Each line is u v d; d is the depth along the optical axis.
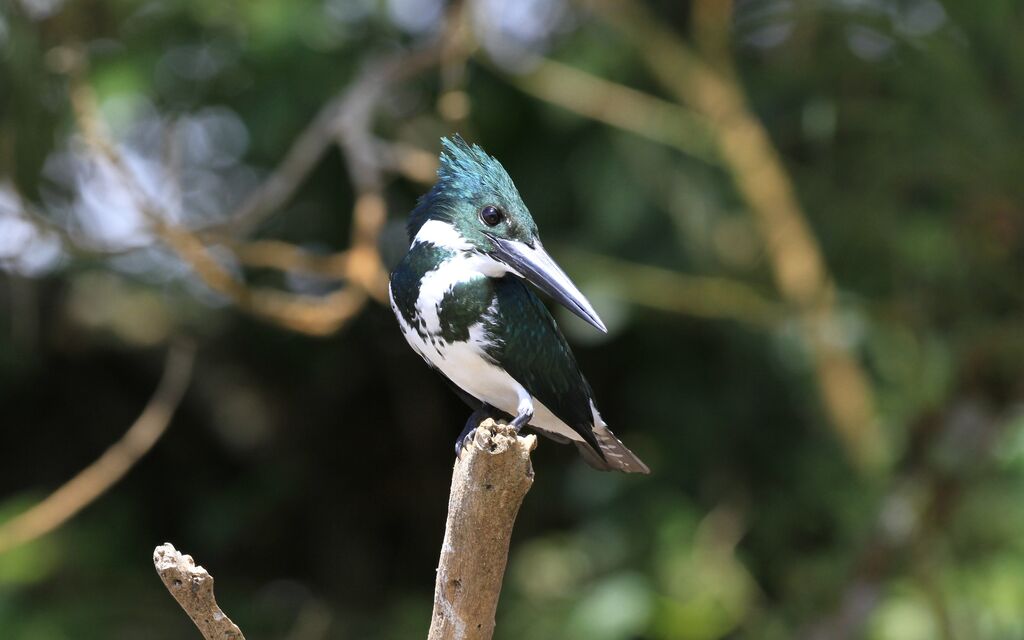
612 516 12.43
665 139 11.20
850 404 10.83
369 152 9.14
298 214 13.28
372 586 14.20
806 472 12.59
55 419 14.12
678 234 11.95
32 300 12.70
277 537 14.22
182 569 4.26
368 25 12.12
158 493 13.88
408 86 12.44
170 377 12.78
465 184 6.05
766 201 10.45
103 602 12.18
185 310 13.24
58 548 12.13
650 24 10.59
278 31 11.28
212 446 13.98
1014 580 11.48
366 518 14.39
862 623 10.70
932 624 11.35
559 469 13.45
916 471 10.70
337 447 14.30
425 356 6.13
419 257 5.97
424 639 12.38
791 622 11.75
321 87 11.80
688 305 11.27
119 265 12.73
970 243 10.06
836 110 10.55
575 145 12.34
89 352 13.45
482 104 12.23
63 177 10.45
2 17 9.32
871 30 9.94
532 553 12.66
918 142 9.95
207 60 11.91
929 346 11.10
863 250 11.41
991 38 9.18
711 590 11.59
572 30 12.18
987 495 11.87
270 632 13.10
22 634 11.25
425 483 14.33
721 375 12.88
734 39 11.17
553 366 5.94
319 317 8.70
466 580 4.50
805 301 10.54
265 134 11.72
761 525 12.64
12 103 9.34
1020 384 10.26
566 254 11.55
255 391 13.82
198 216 13.09
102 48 11.00
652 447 12.75
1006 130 9.25
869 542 10.78
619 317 11.49
